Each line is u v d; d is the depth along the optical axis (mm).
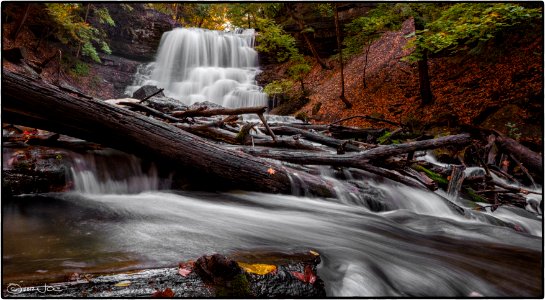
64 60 17031
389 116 13234
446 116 10625
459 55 13852
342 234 3869
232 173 4836
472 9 9039
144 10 23656
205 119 9281
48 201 4023
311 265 2529
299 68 17391
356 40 15719
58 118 4102
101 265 2293
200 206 4387
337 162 5758
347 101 15438
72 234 3072
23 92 3848
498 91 10344
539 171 6461
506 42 11781
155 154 4602
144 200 4457
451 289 2832
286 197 5023
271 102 19688
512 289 2889
